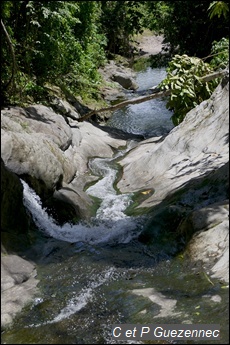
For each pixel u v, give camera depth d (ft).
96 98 47.47
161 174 25.17
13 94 28.96
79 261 17.08
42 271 16.47
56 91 37.52
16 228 17.71
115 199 23.86
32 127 25.63
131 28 73.82
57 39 32.91
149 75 67.67
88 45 51.49
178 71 34.17
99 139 32.89
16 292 15.07
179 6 47.83
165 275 16.08
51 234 19.71
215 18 45.60
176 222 18.86
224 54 36.81
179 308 13.88
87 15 46.34
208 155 24.47
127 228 20.36
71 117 35.29
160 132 38.60
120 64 71.20
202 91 33.68
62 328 13.53
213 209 17.63
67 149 27.50
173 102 33.65
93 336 13.14
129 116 44.39
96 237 20.34
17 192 18.02
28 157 20.56
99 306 14.48
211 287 14.57
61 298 14.92
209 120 26.58
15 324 13.75
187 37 49.21
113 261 17.26
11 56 29.22
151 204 22.15
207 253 16.16
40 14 30.68
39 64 32.86
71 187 23.75
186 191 20.85
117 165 29.04
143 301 14.43
